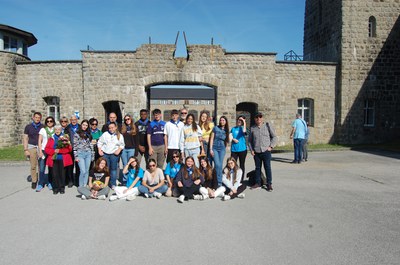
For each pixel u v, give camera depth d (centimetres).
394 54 2072
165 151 945
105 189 828
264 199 806
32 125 961
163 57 1905
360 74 2045
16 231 586
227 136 925
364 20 2036
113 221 641
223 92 1928
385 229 586
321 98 2053
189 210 717
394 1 2056
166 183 900
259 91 1944
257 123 922
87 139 920
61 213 698
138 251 497
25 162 1448
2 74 1892
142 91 1906
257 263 454
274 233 569
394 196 823
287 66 2016
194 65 1916
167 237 554
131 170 877
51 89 1962
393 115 2092
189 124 912
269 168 899
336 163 1352
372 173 1121
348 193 857
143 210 719
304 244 519
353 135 2056
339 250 495
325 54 2252
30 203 784
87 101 1900
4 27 1898
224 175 836
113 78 1902
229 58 1928
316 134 2052
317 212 691
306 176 1091
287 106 2016
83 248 509
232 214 683
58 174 884
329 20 2192
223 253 488
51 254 488
